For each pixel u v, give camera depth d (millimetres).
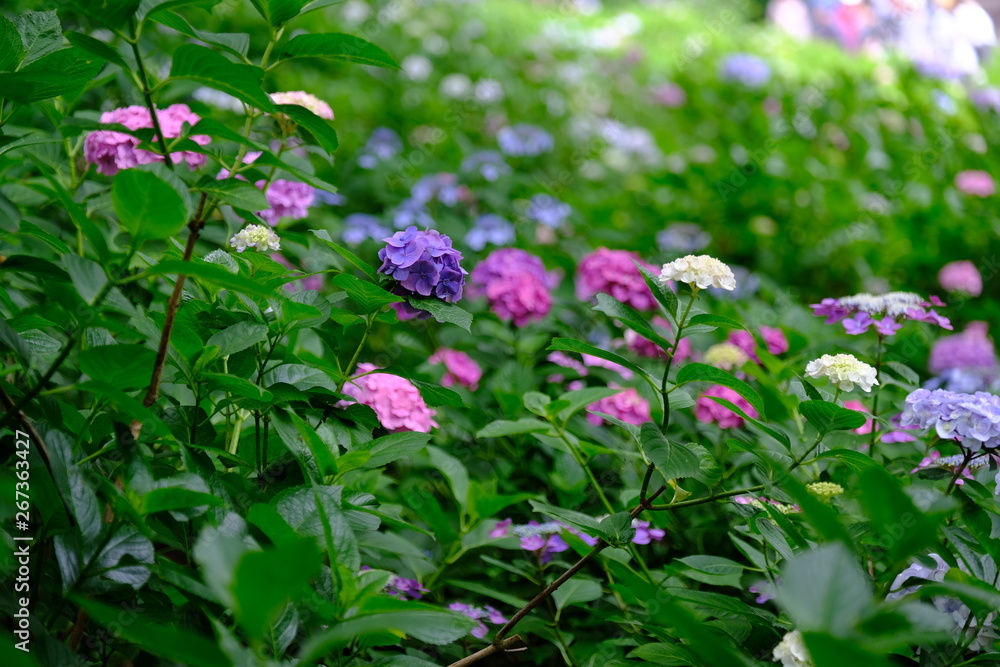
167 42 4281
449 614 1178
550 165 6211
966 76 6633
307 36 1558
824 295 4676
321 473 1632
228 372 1684
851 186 5023
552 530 1742
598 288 3074
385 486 2332
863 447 2379
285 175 2211
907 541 1091
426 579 2166
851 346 2377
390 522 1606
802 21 9453
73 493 1220
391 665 1349
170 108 2084
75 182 2338
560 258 4027
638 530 2088
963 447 1677
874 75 6422
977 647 1458
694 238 4785
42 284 1412
